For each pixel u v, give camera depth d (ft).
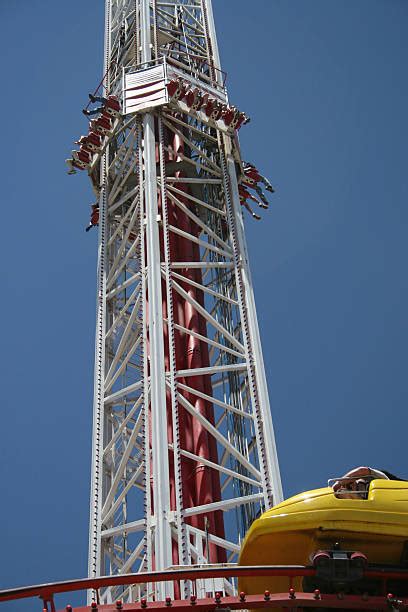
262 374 153.99
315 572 86.53
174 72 195.93
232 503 137.49
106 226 181.68
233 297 168.45
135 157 183.83
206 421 146.92
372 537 90.63
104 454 151.43
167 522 132.05
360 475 97.04
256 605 85.05
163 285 165.07
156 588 123.85
